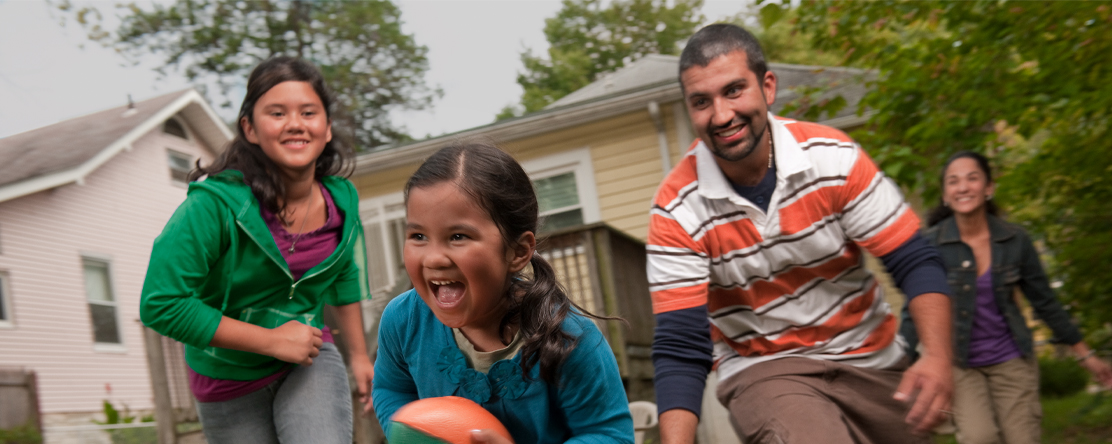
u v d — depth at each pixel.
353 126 30.08
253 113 2.82
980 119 6.51
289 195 2.94
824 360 2.87
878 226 2.75
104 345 15.98
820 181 2.73
